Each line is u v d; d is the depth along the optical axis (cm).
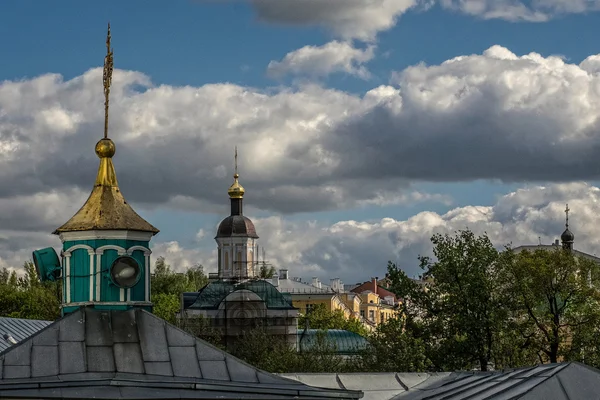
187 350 2248
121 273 2347
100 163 2477
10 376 2089
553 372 2008
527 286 7025
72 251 2380
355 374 2675
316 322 14638
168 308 12750
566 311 7225
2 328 4400
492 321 6850
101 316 2289
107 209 2406
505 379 2191
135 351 2212
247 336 10438
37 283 12062
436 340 7125
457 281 7094
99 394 2025
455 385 2430
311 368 7838
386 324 7144
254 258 12938
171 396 2056
